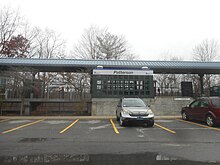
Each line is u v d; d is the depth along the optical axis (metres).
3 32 32.16
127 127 11.70
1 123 13.78
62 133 9.62
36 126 12.17
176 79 38.56
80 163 5.12
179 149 6.57
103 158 5.54
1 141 7.73
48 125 12.66
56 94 23.03
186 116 15.27
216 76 36.56
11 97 22.17
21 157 5.62
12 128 11.31
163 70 23.62
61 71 24.09
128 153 6.05
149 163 5.12
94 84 20.34
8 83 21.03
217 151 6.33
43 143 7.39
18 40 33.06
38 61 21.91
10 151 6.25
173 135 9.12
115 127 11.70
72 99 22.64
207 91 26.08
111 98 20.17
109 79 20.53
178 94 23.53
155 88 23.55
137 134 9.37
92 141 7.77
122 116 11.72
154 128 11.30
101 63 22.23
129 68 21.42
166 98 20.64
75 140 7.96
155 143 7.45
